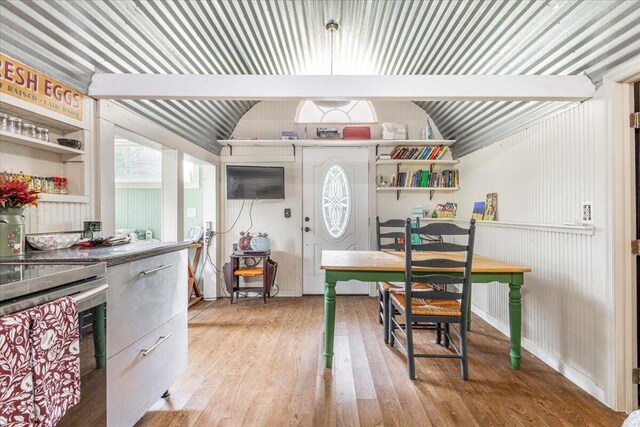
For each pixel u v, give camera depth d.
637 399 1.72
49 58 1.63
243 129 4.07
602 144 1.81
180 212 3.09
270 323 3.06
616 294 1.74
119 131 2.34
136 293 1.47
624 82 1.73
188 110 2.92
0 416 0.78
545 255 2.31
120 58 1.95
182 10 1.92
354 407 1.75
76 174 1.95
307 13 2.26
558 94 1.90
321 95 1.96
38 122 1.78
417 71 2.91
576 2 1.52
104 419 1.24
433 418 1.65
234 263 3.78
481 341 2.64
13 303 0.88
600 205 1.83
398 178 3.97
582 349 1.96
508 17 1.84
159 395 1.66
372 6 2.20
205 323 3.06
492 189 3.12
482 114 2.95
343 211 4.12
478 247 3.37
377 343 2.59
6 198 1.39
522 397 1.84
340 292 4.09
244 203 4.09
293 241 4.09
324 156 4.11
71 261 1.26
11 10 1.34
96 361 1.20
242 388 1.94
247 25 2.34
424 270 2.23
